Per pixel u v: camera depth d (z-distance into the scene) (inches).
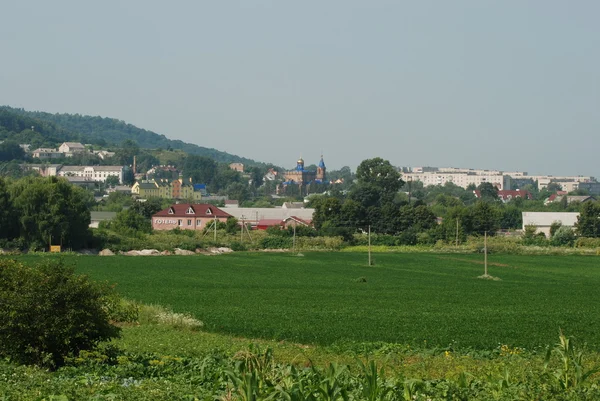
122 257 5201.8
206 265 4749.0
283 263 5073.8
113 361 1378.0
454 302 3006.9
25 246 5639.8
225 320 2215.8
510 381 1070.4
